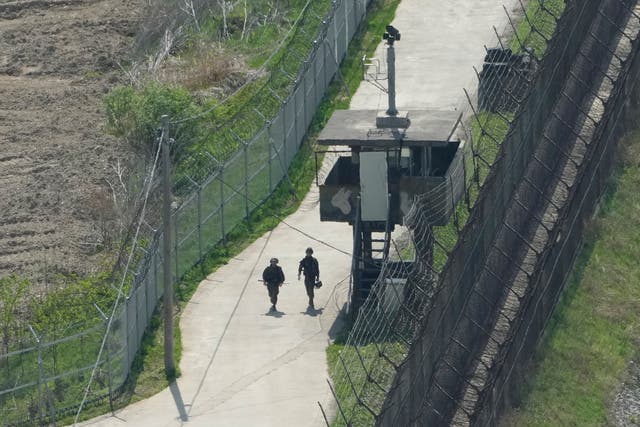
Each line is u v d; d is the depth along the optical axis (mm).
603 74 165750
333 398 119062
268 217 148375
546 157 151000
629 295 142750
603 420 129625
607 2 170750
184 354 126875
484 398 120688
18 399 121250
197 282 137500
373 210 130750
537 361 133000
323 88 168750
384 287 126500
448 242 133125
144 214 140625
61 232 149125
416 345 116188
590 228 148375
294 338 128250
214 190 142250
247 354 126500
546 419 127562
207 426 117875
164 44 182625
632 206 152500
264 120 158875
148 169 153750
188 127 156750
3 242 147375
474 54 177250
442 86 170875
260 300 134375
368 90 170750
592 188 150250
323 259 140375
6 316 127750
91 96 177125
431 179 130375
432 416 119562
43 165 162000
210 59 177750
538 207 146625
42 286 138875
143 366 125312
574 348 135375
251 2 190875
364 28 183875
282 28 185125
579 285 142625
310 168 156625
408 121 133000
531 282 132750
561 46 157000
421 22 184750
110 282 136250
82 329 127938
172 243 135875
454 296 125750
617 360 135625
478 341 129750
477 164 139750
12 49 189250
